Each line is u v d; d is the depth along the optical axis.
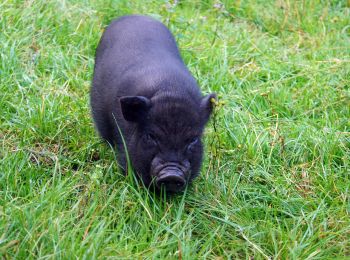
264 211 6.95
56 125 7.95
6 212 6.12
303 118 8.65
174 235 6.24
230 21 11.71
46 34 9.75
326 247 6.45
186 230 6.47
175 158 6.33
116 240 6.11
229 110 8.55
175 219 6.49
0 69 8.74
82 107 8.24
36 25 9.81
